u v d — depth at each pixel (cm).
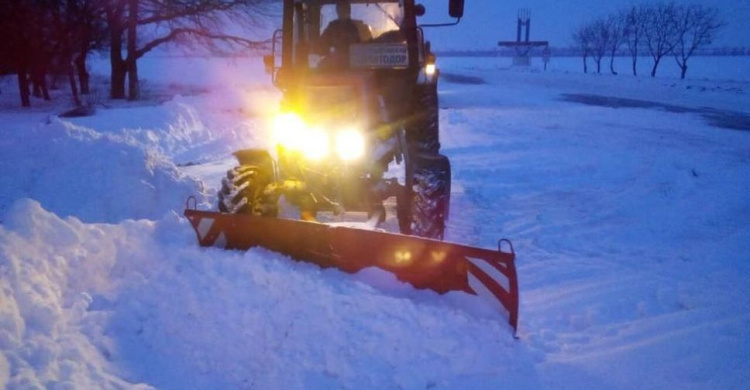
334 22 581
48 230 425
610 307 463
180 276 425
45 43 2102
